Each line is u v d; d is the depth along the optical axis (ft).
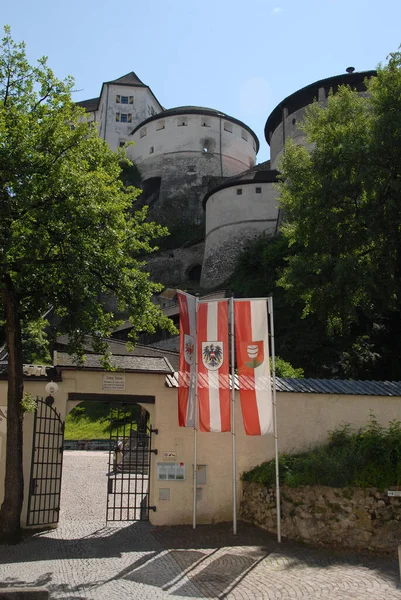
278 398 44.70
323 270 67.87
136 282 44.32
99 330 43.11
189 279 200.85
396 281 68.54
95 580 28.14
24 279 40.96
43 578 28.32
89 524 42.19
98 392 43.29
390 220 65.31
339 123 75.20
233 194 171.53
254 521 40.75
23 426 41.50
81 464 74.33
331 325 74.23
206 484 42.91
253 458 43.93
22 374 39.52
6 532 36.37
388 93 68.85
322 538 34.88
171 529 40.16
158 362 46.44
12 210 38.09
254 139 253.03
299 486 36.78
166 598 25.40
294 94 164.86
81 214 39.42
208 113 234.99
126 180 231.30
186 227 216.13
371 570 29.89
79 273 39.37
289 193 79.30
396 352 89.71
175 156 230.48
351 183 67.26
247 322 41.01
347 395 45.80
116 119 265.34
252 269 138.72
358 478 35.27
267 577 28.63
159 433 43.14
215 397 40.19
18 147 38.73
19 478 37.63
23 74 42.83
